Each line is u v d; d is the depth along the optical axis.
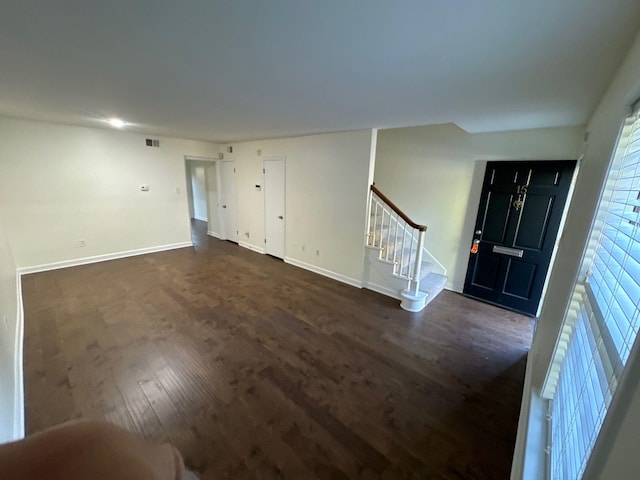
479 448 1.65
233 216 6.16
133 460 0.40
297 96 2.16
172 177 5.42
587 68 1.41
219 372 2.21
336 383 2.14
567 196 3.10
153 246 5.41
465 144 3.74
